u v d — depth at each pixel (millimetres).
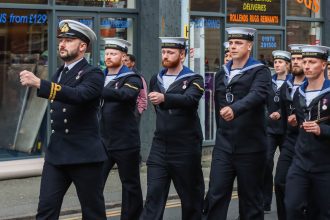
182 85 9812
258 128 9477
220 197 9547
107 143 10492
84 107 8352
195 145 9930
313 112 8914
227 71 9578
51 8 15969
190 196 10016
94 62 16656
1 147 15703
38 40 16000
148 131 17016
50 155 8414
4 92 15719
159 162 9922
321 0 21609
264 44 20062
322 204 8922
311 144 8828
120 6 17047
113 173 16047
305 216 9062
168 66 9945
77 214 12539
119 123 10500
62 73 8438
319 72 8992
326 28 21594
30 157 16000
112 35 16969
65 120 8328
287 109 10828
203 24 18625
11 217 11961
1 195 13672
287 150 10742
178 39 9930
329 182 8805
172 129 9789
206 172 16391
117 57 10625
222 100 9594
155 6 16906
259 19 19938
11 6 15484
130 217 10758
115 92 10195
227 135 9500
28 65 15961
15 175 15148
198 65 18547
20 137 15945
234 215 12352
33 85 7781
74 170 8438
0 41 15555
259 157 9508
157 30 16875
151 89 10188
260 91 9195
